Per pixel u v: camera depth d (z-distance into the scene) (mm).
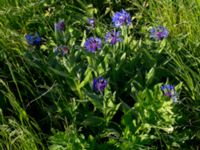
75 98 966
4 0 1221
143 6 1216
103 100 888
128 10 1282
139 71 973
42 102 945
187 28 1117
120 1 1292
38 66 988
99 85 896
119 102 970
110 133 884
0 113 909
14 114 972
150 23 1161
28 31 1173
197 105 954
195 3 1137
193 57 1021
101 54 981
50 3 1243
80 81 964
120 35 1047
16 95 1009
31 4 1200
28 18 1187
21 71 1003
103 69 949
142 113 869
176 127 892
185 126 912
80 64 976
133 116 889
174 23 1157
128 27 1095
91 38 992
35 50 1065
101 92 900
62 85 979
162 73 1007
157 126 867
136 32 1138
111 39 994
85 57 999
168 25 1137
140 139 862
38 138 868
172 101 873
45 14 1200
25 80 969
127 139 865
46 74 995
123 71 983
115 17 1048
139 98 875
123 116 881
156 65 1007
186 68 990
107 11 1246
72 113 917
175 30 1134
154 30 1044
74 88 945
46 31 1141
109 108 890
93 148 853
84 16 1214
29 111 986
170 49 1046
